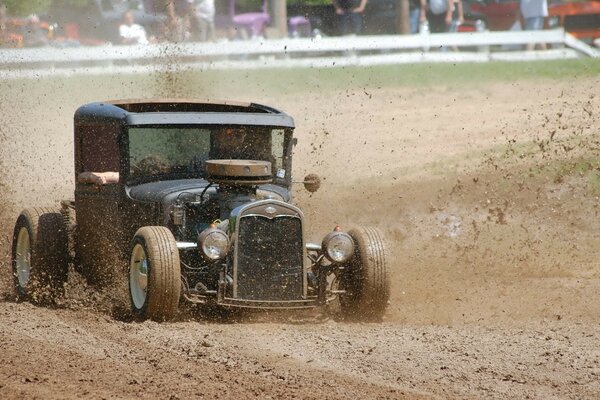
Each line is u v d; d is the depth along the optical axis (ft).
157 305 82.17
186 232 87.30
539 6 265.34
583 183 148.87
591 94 217.56
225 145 92.94
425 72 247.50
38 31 264.52
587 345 78.38
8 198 151.43
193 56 250.98
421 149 181.27
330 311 91.30
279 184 94.12
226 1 282.56
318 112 213.66
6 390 63.87
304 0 313.32
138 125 89.97
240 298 83.76
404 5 274.57
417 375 68.90
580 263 114.83
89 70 245.65
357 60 257.14
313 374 68.49
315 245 87.76
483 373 69.82
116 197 92.07
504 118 201.46
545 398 64.23
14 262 101.40
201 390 64.03
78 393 63.36
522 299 97.14
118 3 267.39
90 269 97.91
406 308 93.45
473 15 281.74
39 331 81.00
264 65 253.44
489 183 154.10
